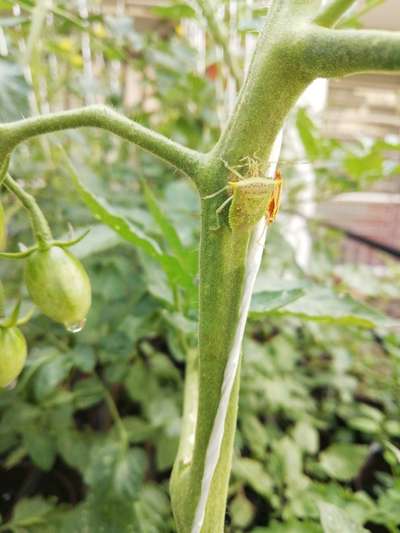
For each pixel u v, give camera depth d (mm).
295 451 291
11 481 352
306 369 406
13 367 151
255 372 341
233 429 140
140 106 513
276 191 125
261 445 306
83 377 387
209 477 133
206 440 131
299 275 386
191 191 378
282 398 332
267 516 291
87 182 390
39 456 303
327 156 352
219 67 304
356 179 351
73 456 305
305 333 416
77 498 333
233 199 111
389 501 236
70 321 149
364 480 315
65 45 439
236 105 117
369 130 731
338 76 101
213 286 124
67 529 254
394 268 489
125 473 265
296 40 102
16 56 311
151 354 342
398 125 730
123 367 308
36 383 274
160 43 450
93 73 598
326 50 97
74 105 556
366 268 459
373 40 90
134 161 522
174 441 306
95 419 379
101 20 386
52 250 144
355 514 233
